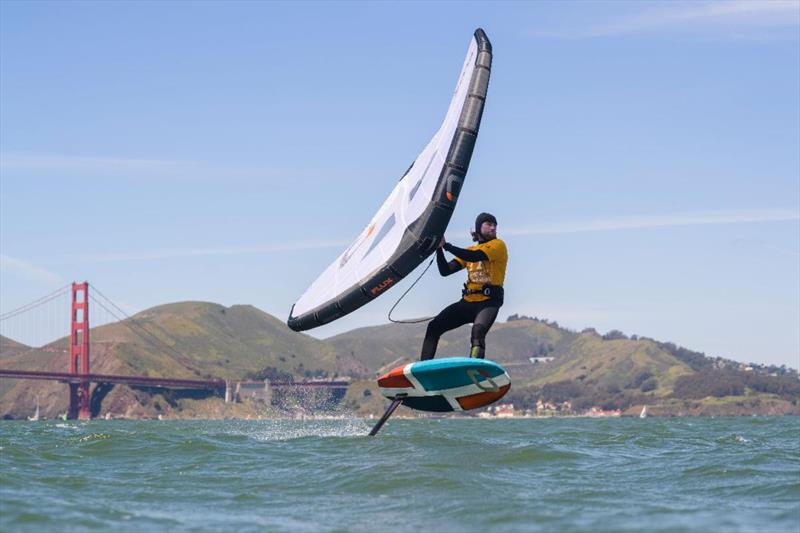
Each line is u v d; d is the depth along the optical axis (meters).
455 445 18.66
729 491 13.57
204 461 16.91
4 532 10.41
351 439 20.11
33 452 18.41
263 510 11.88
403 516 11.38
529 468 15.74
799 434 36.69
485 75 17.05
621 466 16.59
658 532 10.33
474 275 17.11
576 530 10.47
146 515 11.49
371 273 17.25
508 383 16.50
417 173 17.94
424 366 16.88
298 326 18.70
